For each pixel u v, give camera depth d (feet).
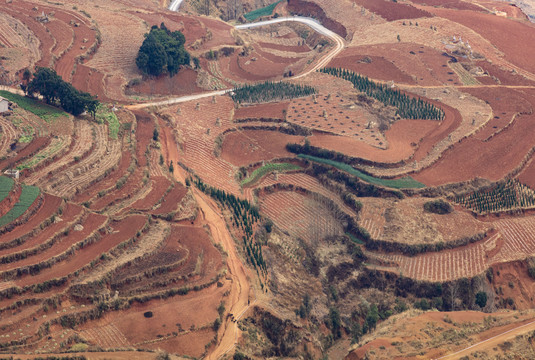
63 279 452.35
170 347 436.76
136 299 460.55
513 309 542.57
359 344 453.99
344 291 548.72
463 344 429.38
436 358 416.05
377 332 479.41
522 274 566.77
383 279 555.28
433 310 515.09
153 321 450.71
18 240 474.08
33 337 416.67
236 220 578.66
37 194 518.78
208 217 573.33
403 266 561.02
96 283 458.09
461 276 546.67
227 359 437.17
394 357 417.69
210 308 469.16
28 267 454.81
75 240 489.67
